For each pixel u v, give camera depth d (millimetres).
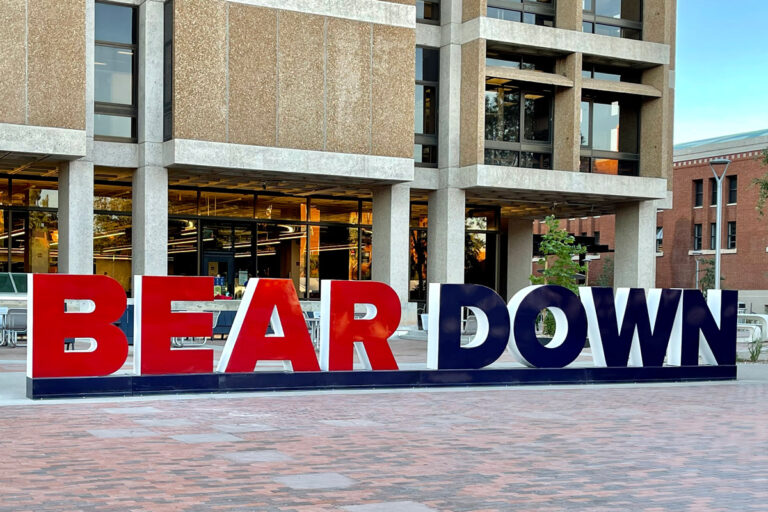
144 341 13344
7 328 21562
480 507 6758
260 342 14117
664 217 69500
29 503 6520
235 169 28422
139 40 28625
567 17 34562
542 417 12094
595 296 16828
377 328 15039
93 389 12953
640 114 37188
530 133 35125
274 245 34375
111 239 31312
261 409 12211
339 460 8555
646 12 36656
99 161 28016
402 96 30484
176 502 6645
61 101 25906
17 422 10570
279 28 28547
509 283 45094
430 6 33844
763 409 13547
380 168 30156
